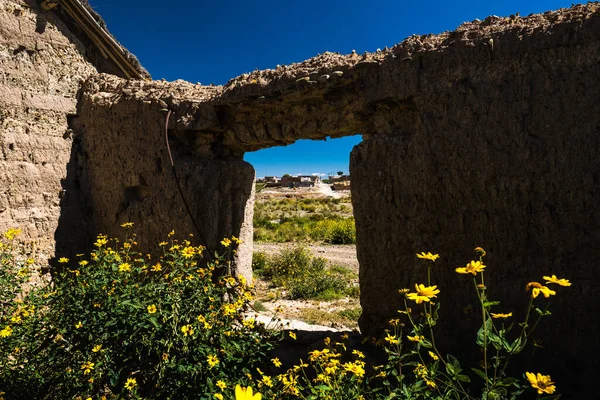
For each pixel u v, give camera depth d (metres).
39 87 6.19
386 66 4.21
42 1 6.13
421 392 2.17
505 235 3.66
